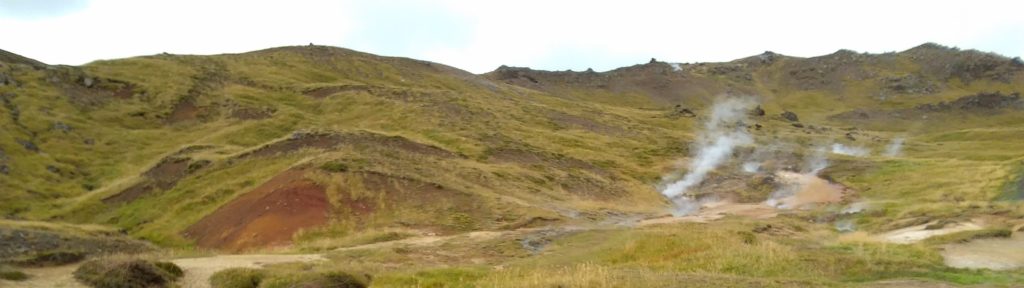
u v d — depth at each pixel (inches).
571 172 2128.4
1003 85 6870.1
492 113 3051.2
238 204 1445.6
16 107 2417.6
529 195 1686.8
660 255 858.1
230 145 2383.1
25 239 933.8
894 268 693.3
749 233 985.5
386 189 1485.0
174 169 1838.1
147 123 2699.3
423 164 1732.3
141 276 698.2
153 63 3422.7
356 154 1667.1
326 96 3201.3
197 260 857.5
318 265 798.5
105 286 681.0
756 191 2138.3
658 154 2726.4
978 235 955.3
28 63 2967.5
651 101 6476.4
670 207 1952.5
